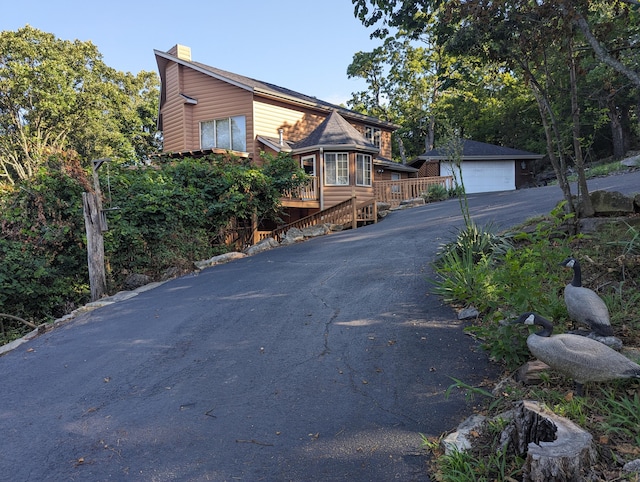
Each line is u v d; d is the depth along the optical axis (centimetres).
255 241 1305
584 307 357
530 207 1120
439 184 2134
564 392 323
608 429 270
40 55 2400
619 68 484
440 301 574
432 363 421
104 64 3055
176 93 2091
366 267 789
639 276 475
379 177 2439
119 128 3134
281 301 656
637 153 2423
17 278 875
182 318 629
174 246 1045
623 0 519
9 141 2386
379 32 734
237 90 1925
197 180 1160
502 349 380
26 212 905
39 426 377
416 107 3616
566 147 660
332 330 526
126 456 323
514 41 596
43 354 557
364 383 399
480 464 267
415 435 318
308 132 2172
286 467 296
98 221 852
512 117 3388
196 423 359
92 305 767
